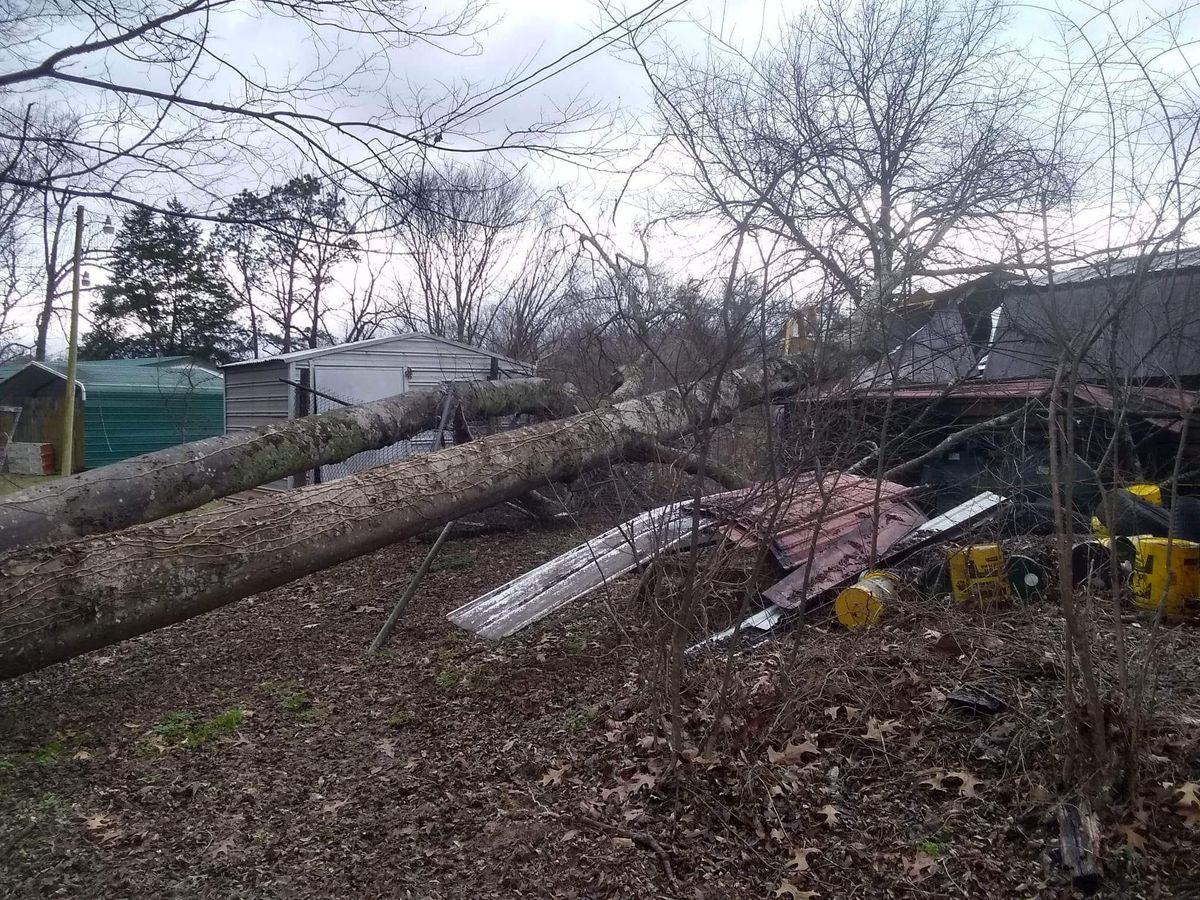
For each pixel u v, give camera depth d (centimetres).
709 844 343
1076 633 326
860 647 446
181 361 2186
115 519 661
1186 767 329
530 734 454
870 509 595
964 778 346
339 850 377
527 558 845
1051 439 326
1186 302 420
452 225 654
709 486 578
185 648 684
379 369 1422
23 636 474
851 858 325
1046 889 295
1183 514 552
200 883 362
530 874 342
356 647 646
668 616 402
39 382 2138
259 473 742
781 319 418
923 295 564
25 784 463
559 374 1002
